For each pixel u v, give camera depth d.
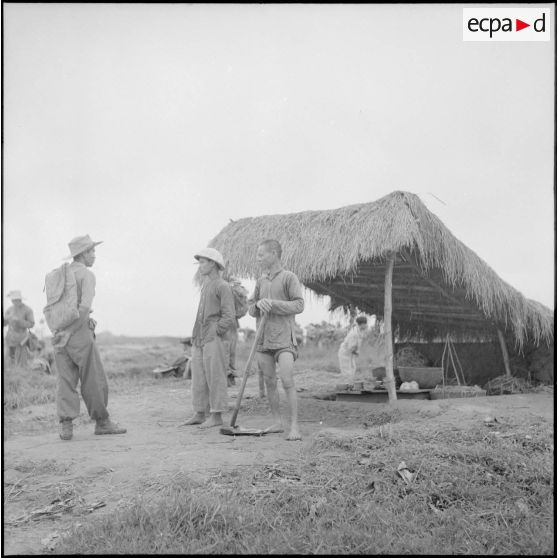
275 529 4.30
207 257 7.46
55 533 4.36
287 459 5.65
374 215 8.04
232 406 8.85
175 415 8.59
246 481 5.02
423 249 8.07
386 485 4.95
